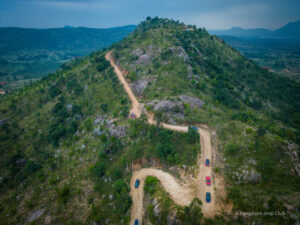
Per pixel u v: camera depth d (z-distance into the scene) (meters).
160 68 125.00
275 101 145.25
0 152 99.31
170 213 52.59
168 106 94.38
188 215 49.66
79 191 72.56
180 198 57.28
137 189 67.25
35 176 87.38
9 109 128.38
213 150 70.75
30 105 132.88
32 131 111.75
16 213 72.38
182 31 187.50
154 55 140.25
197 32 196.75
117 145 85.19
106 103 115.81
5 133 110.44
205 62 148.38
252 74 168.38
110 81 130.62
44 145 105.12
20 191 81.75
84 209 67.38
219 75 137.62
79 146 94.06
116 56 161.12
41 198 75.25
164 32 179.00
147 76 123.69
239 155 61.84
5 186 85.25
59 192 72.25
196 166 65.50
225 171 60.69
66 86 141.38
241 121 86.00
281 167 56.47
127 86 127.00
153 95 107.62
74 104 120.38
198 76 125.31
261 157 58.81
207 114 92.19
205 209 51.88
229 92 126.38
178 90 106.31
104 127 96.31
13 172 90.31
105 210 65.56
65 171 84.88
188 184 61.56
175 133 80.44
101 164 77.00
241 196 50.59
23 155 99.62
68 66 190.88
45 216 67.88
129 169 75.38
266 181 54.25
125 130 89.69
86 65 157.12
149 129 84.50
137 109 103.75
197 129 82.81
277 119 117.94
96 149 87.94
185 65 127.44
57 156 94.00
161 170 72.06
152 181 65.75
